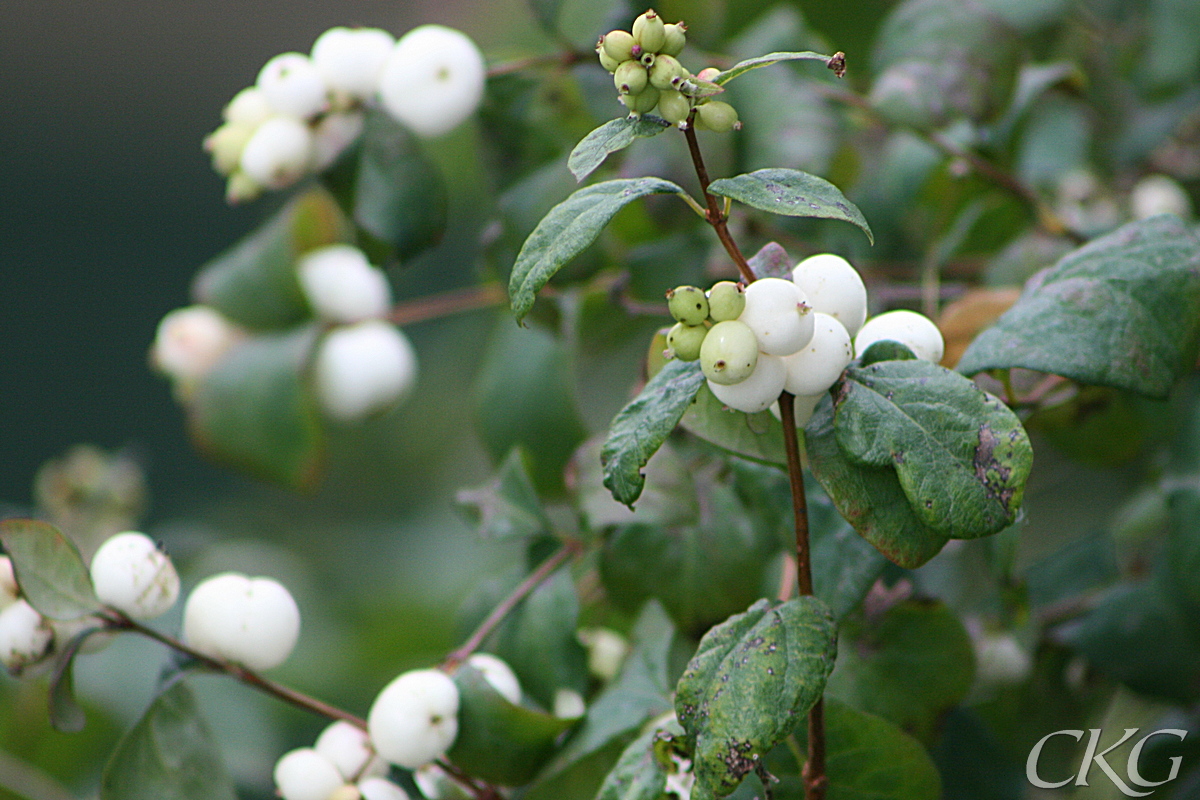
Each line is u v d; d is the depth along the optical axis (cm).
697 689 53
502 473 61
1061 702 63
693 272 64
